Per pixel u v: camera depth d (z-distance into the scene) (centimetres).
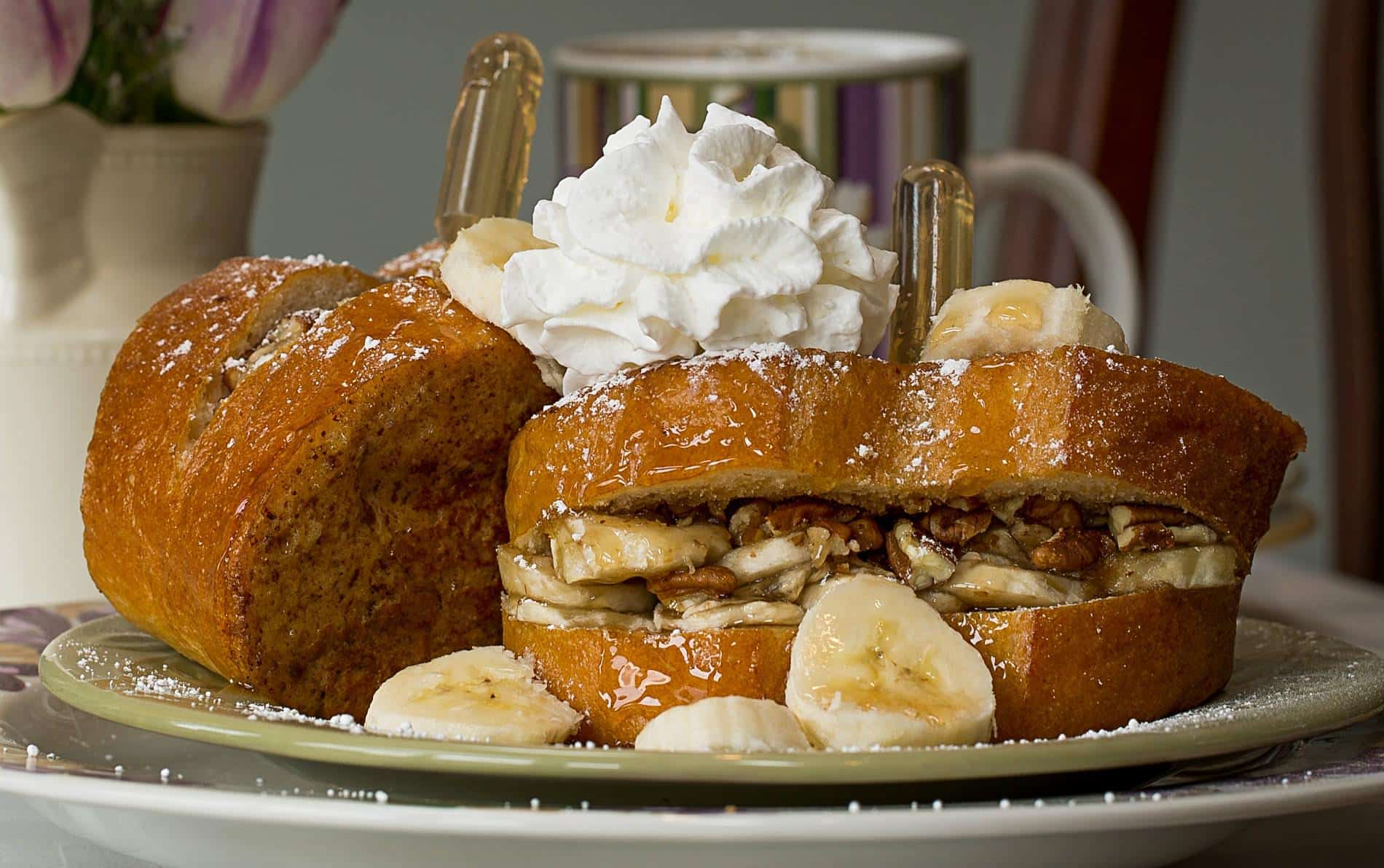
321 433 66
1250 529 66
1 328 78
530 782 61
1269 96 159
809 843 59
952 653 63
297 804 59
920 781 60
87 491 70
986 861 60
